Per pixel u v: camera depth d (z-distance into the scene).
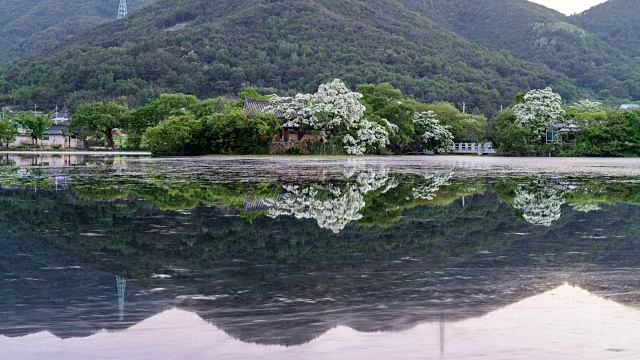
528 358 5.22
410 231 11.76
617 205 16.44
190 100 89.12
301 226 12.22
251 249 9.85
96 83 142.12
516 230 12.02
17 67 166.12
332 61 157.50
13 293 7.20
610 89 178.38
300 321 6.19
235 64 155.50
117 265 8.68
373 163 42.66
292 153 60.75
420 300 6.94
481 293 7.27
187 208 15.08
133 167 34.94
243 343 5.57
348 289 7.41
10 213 14.02
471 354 5.31
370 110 68.06
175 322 6.15
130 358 5.23
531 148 67.50
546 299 7.00
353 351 5.38
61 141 99.81
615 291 7.39
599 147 65.00
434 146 78.62
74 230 11.65
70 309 6.54
